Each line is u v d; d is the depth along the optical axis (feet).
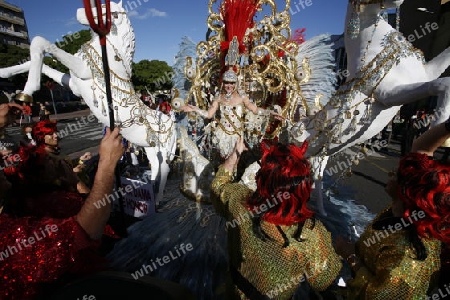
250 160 8.75
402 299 3.63
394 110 7.74
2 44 54.39
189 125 9.90
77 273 4.10
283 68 8.79
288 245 3.97
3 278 3.17
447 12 35.22
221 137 8.59
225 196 4.77
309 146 9.03
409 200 3.62
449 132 4.65
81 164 9.92
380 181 18.78
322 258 4.12
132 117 9.92
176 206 9.95
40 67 8.62
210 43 8.82
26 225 3.34
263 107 9.32
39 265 3.21
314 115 8.81
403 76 7.10
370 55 7.48
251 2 8.04
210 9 8.66
